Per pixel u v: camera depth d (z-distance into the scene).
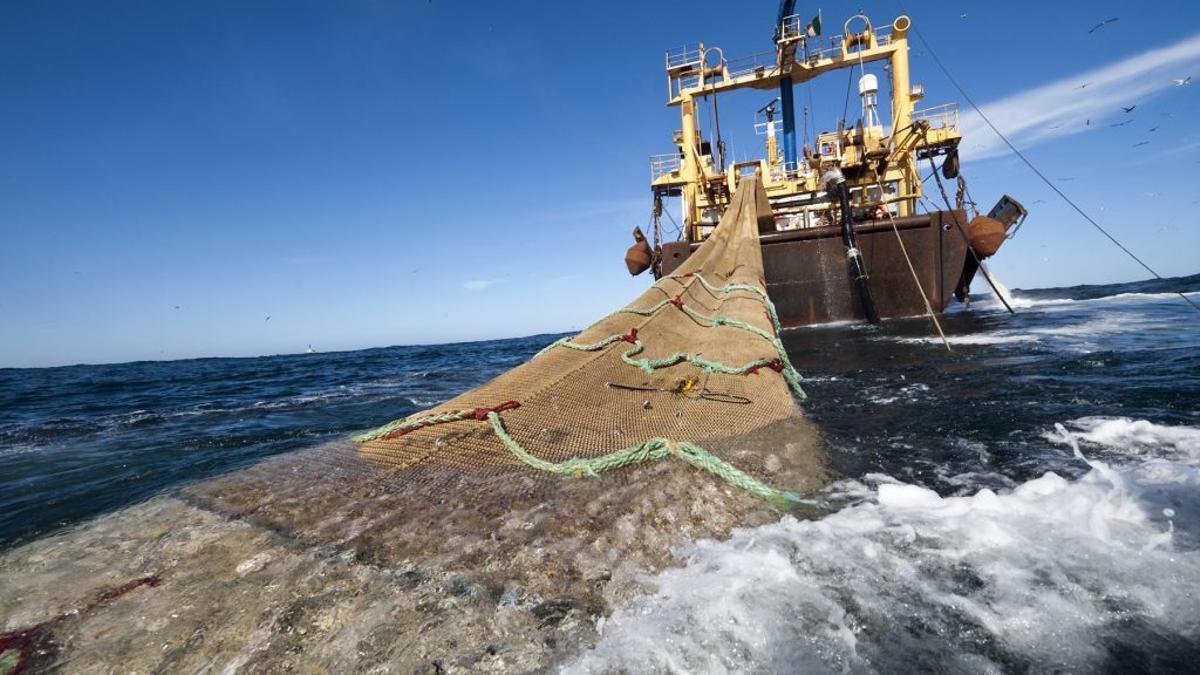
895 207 17.91
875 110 19.67
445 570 2.81
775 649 2.19
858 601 2.46
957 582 2.56
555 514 3.37
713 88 19.84
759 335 8.02
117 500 4.87
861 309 15.76
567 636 2.29
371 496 3.83
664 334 8.01
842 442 5.00
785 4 18.48
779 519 3.35
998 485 3.87
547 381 6.02
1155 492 3.34
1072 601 2.38
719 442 4.71
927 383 7.54
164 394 15.50
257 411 10.53
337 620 2.46
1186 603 2.33
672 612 2.42
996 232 14.62
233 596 2.69
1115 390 6.17
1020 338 11.08
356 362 28.34
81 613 2.62
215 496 4.05
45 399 15.43
